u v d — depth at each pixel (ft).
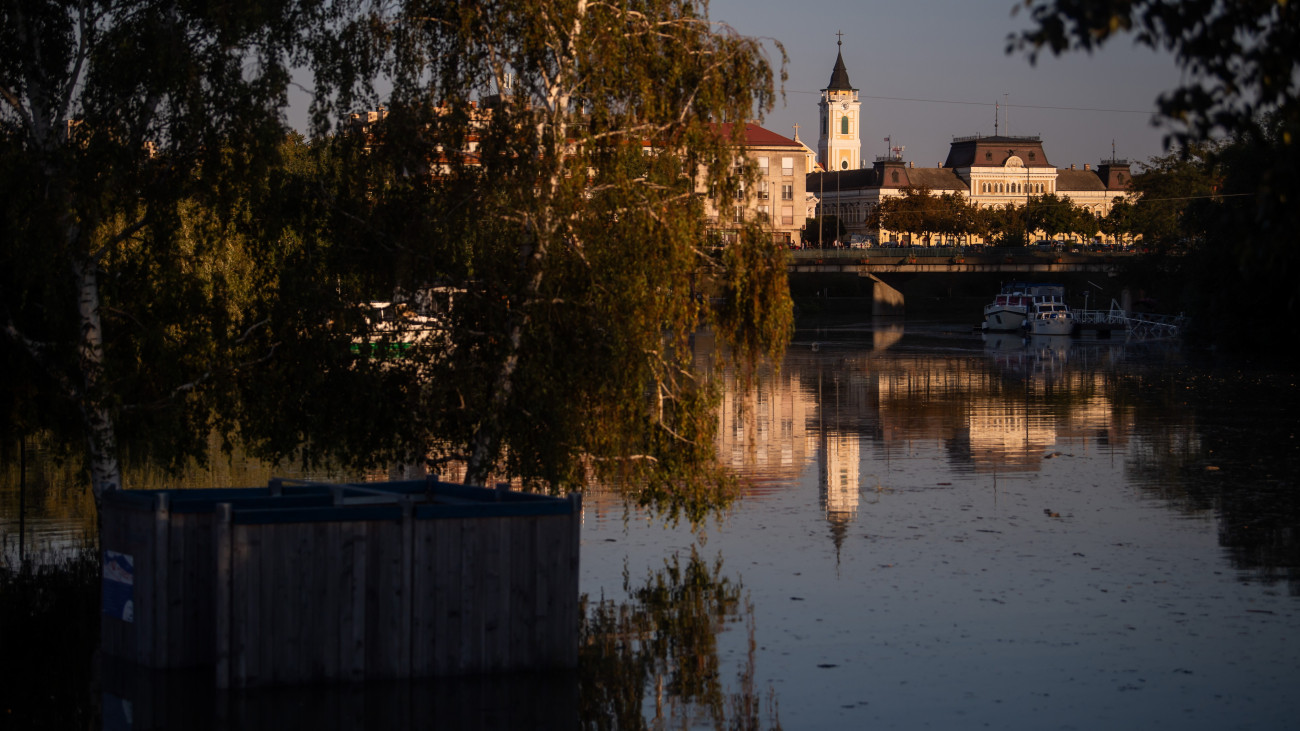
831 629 52.29
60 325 55.77
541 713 41.37
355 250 57.21
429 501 47.44
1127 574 62.23
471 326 57.52
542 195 54.39
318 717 40.16
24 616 53.31
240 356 57.47
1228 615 54.29
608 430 57.11
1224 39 29.25
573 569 45.19
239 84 53.57
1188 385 176.24
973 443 115.65
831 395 162.81
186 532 44.34
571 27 55.88
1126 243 543.39
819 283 431.84
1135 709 42.22
